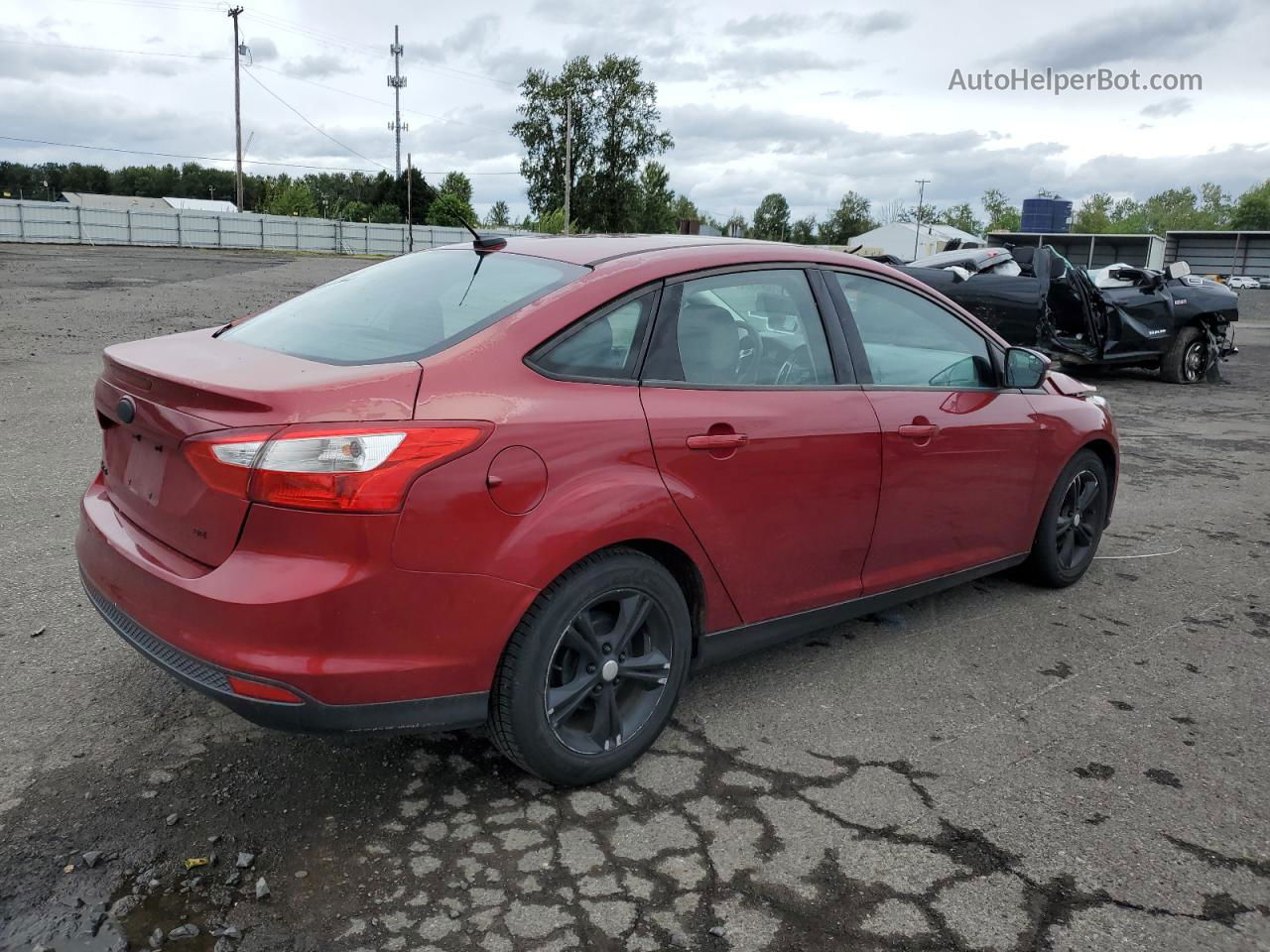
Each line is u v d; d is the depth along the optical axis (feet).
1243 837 8.73
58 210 154.81
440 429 7.70
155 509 8.34
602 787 9.14
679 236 11.20
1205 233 173.58
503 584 8.00
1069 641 13.20
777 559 10.34
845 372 11.09
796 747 10.03
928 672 12.00
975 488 12.68
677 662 9.54
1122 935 7.41
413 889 7.61
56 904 7.22
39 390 27.37
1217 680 12.11
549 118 250.16
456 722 8.16
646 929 7.28
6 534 15.19
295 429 7.34
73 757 9.21
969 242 61.26
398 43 279.90
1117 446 15.39
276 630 7.35
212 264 106.01
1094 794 9.36
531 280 9.46
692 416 9.33
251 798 8.70
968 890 7.86
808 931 7.32
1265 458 26.40
